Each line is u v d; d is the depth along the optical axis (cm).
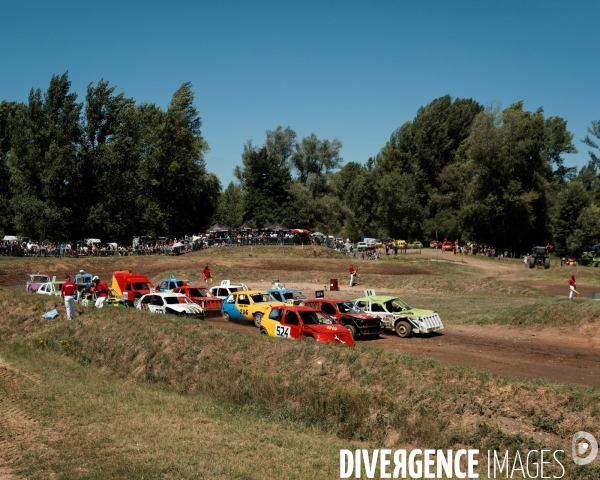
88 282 3803
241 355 1819
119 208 7500
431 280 4716
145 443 1133
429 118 11381
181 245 6806
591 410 1235
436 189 11250
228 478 971
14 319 2552
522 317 2731
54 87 7181
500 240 9000
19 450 1091
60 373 1809
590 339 2406
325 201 9856
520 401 1298
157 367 1927
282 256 7044
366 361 1585
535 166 8756
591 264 6681
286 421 1427
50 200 6938
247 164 10525
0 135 8356
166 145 8575
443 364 1520
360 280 5072
